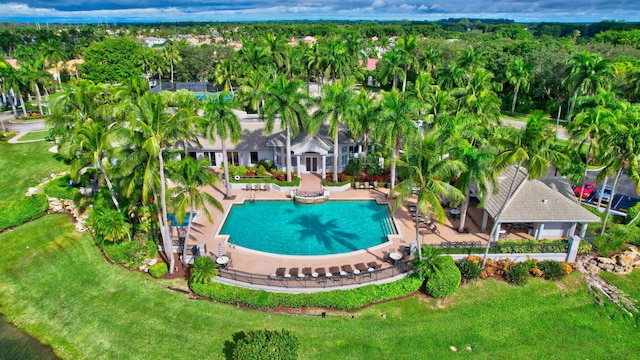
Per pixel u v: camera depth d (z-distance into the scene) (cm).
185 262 3156
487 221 3788
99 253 3372
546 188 3475
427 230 3659
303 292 2834
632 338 2586
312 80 11531
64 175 4584
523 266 3134
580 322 2697
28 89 7450
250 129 5225
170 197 3180
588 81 5550
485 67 8862
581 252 3347
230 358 2352
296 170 4875
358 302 2742
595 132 3588
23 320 2689
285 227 3741
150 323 2614
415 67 7525
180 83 10575
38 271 3162
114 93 5219
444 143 3291
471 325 2652
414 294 2905
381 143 4547
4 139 5988
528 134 2770
